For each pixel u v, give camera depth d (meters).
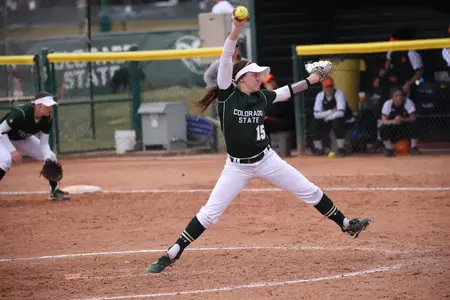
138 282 20.81
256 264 22.22
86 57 44.97
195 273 21.52
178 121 47.31
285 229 27.12
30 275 22.17
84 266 23.08
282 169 21.08
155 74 62.34
